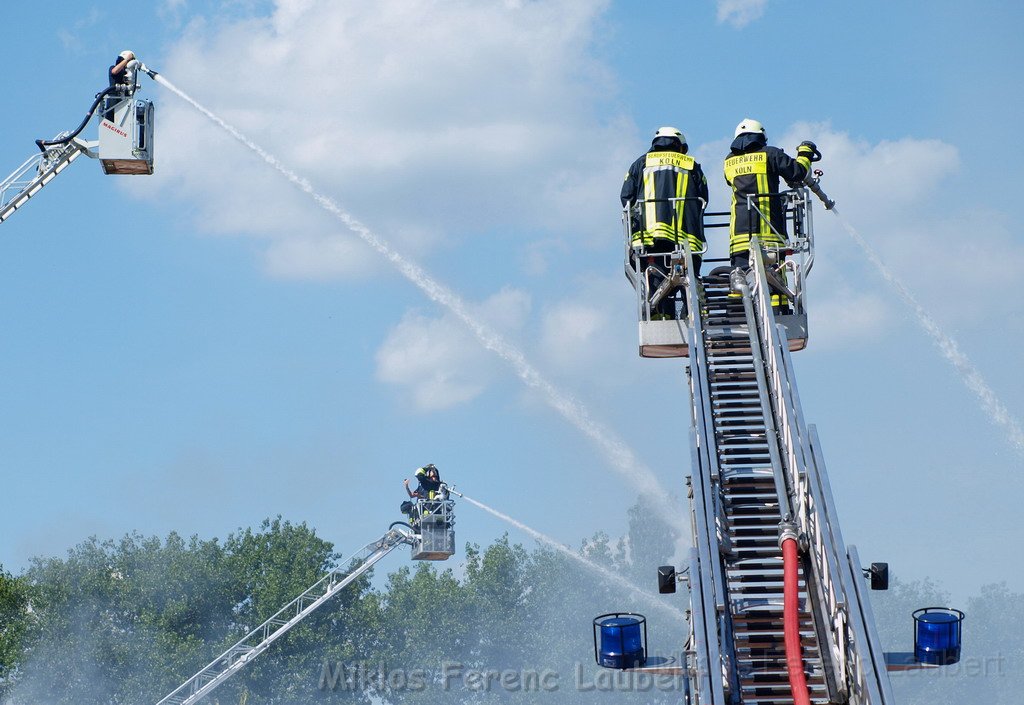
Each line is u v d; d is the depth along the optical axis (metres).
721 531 13.52
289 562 52.97
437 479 32.47
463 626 51.16
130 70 20.00
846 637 12.09
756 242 16.62
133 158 20.00
